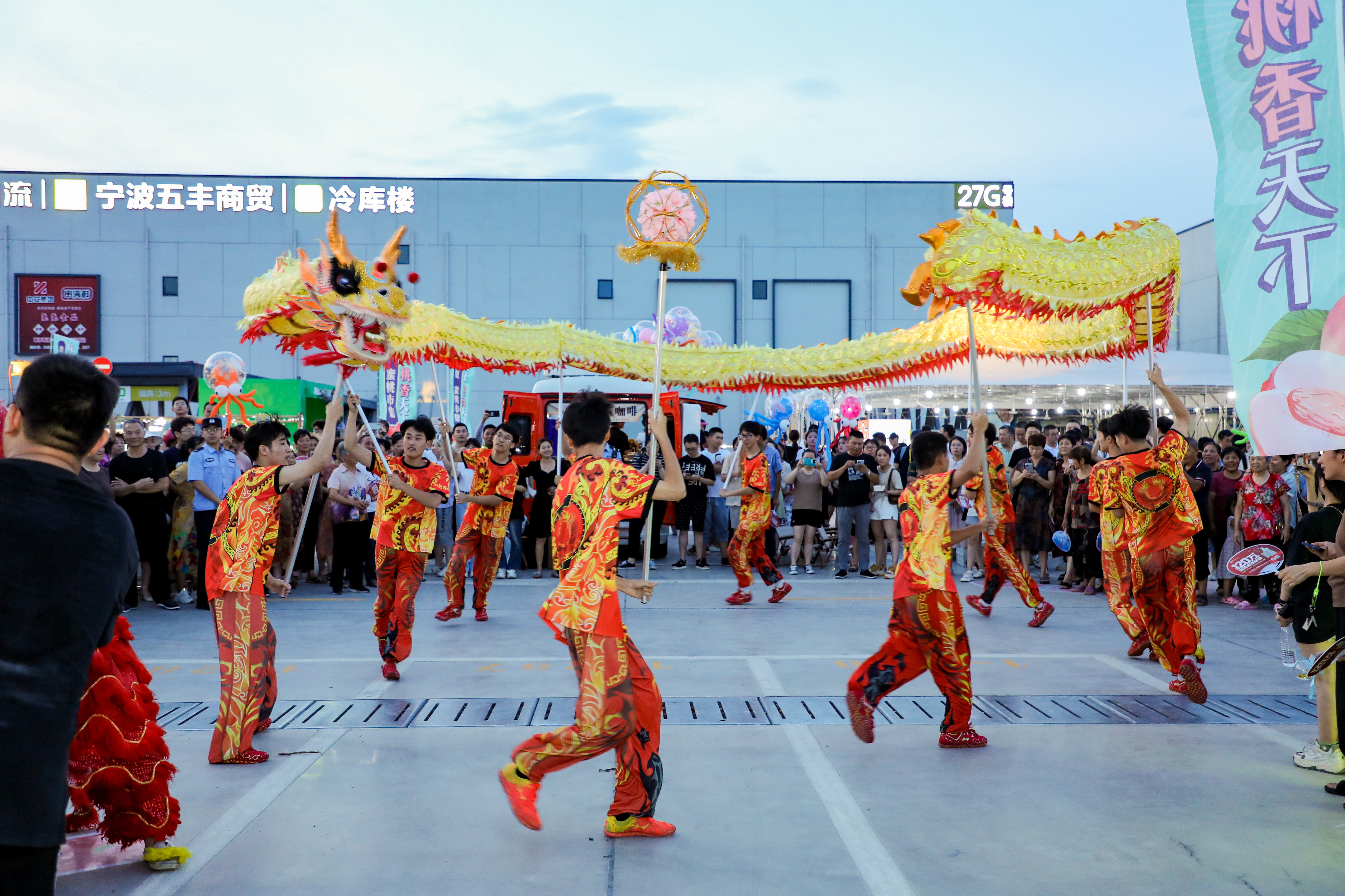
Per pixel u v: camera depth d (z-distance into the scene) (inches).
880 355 392.5
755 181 1282.0
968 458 177.3
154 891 121.8
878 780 164.6
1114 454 231.5
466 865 129.9
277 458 189.2
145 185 1229.1
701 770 169.9
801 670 253.9
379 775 167.2
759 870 128.0
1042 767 171.3
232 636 174.4
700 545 526.3
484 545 333.7
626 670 132.6
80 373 91.4
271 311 234.8
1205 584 375.6
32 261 1222.3
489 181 1267.2
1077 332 331.3
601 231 1274.6
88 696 123.6
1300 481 393.4
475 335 378.6
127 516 95.0
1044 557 443.8
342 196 1247.5
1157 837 139.3
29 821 81.1
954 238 224.4
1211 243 1280.8
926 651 178.4
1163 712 209.8
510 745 185.6
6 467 87.2
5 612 83.3
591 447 142.6
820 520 481.4
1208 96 187.3
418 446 243.1
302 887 123.0
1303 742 186.5
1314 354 171.6
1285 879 125.0
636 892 121.3
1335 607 154.2
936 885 123.3
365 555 418.0
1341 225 169.9
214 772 168.6
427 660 267.7
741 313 1280.8
